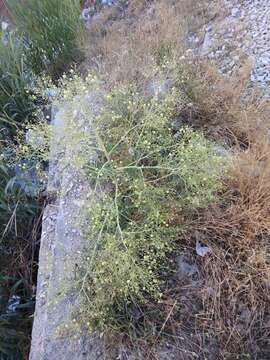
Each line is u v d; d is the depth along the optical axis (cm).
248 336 176
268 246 190
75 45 367
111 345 187
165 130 212
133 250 178
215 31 315
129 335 184
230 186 203
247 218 192
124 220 192
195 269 194
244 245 190
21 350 237
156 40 312
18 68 319
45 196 274
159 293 176
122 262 175
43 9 353
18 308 251
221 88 248
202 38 317
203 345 179
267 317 178
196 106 241
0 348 231
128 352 184
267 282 182
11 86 316
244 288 183
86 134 201
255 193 195
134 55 304
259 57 280
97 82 223
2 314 239
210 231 197
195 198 183
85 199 219
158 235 182
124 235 181
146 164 210
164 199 193
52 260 222
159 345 182
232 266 189
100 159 210
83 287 179
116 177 193
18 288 263
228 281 187
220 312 183
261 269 184
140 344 183
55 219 248
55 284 211
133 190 194
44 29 353
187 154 182
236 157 207
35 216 276
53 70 366
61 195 244
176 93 224
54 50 362
